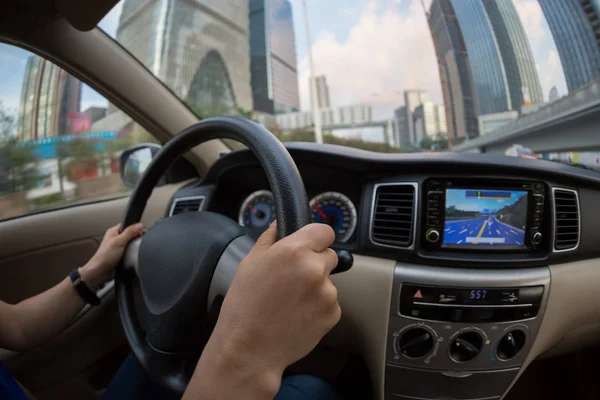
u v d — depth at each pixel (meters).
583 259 1.19
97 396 1.42
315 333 0.34
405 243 1.14
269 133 0.53
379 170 1.20
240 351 0.33
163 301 0.58
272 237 0.41
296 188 0.46
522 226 1.15
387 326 1.16
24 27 1.18
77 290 0.75
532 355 1.17
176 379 0.58
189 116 1.71
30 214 1.41
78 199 1.59
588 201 1.19
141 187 0.81
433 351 1.14
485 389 1.18
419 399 1.21
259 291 0.33
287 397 0.70
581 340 1.38
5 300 1.27
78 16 1.14
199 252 0.56
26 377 1.25
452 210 1.14
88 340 1.39
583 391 1.53
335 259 0.36
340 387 1.53
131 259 0.75
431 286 1.11
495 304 1.10
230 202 1.45
